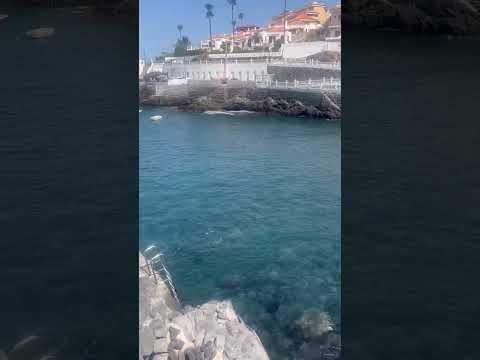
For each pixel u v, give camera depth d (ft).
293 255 16.53
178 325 16.31
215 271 16.67
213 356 15.78
